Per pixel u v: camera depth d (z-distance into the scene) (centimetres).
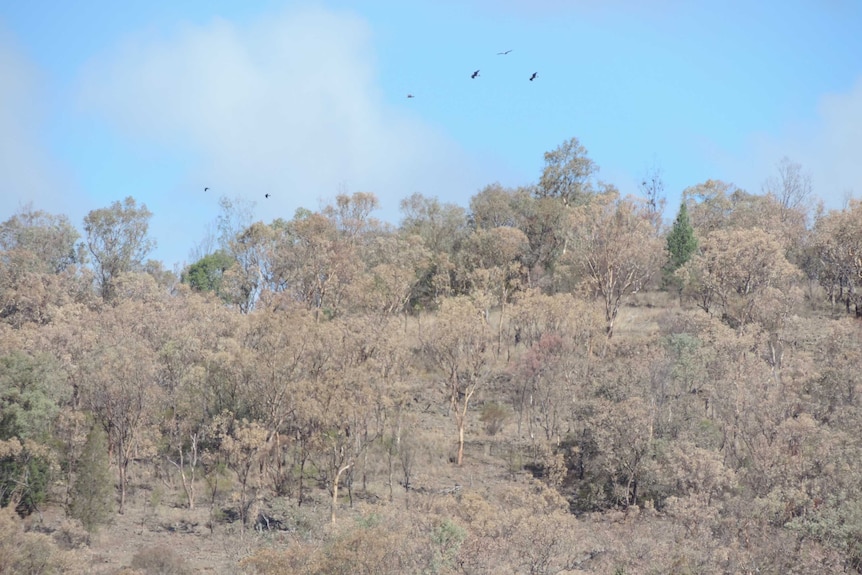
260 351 7344
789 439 6231
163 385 7519
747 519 5716
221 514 6756
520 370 8100
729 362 7312
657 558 5294
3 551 4884
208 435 7388
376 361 7375
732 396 6788
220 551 6016
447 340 7744
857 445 6272
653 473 6512
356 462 7206
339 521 5847
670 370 7300
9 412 6656
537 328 8769
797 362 7425
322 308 9188
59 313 8331
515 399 8125
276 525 6391
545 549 5353
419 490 6925
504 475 7150
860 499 5694
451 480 7112
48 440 6831
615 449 6850
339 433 6888
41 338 7538
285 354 7138
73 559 5191
